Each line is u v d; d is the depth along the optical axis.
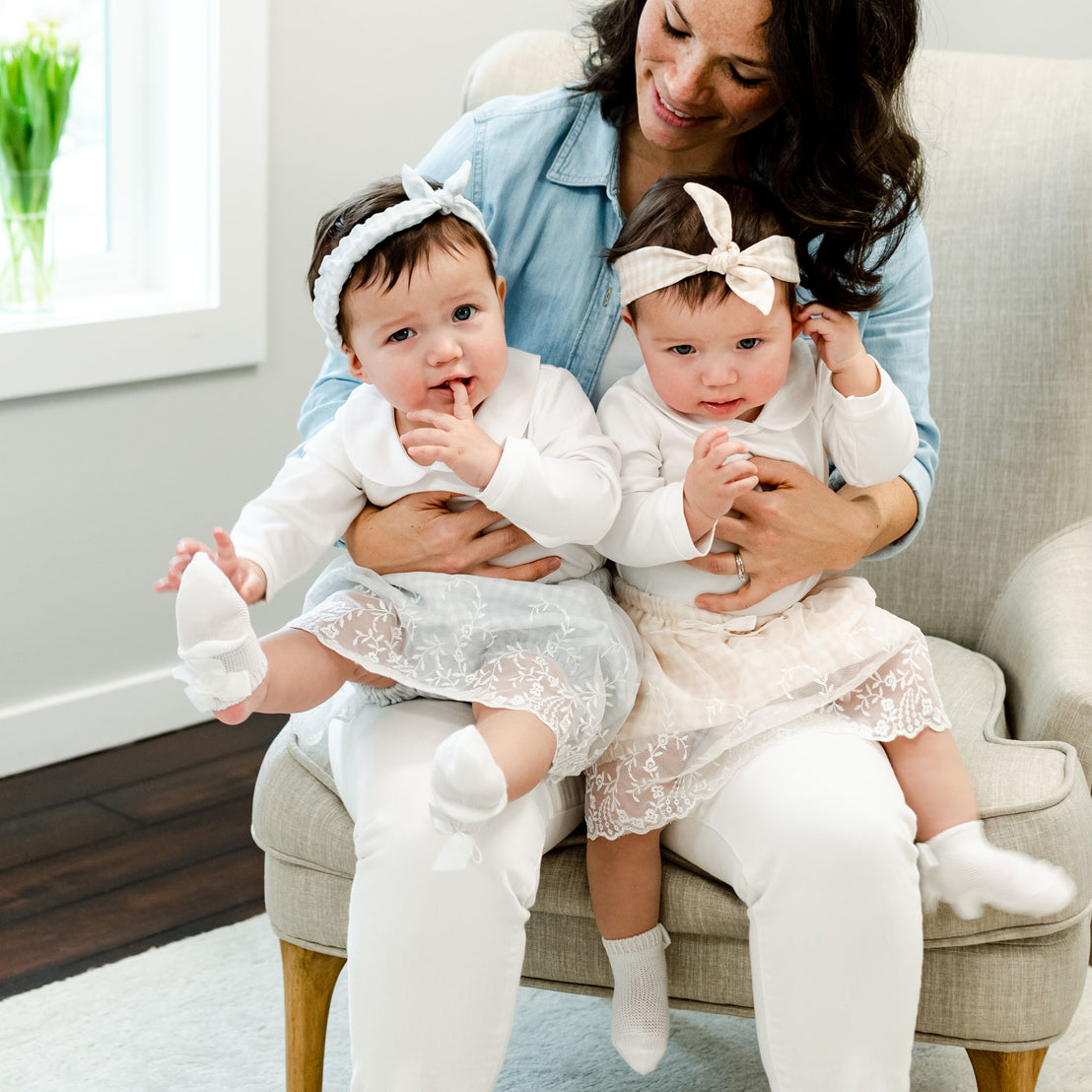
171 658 2.50
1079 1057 1.63
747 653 1.27
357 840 1.18
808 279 1.32
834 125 1.27
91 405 2.28
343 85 2.50
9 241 2.23
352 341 1.27
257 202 2.39
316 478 1.30
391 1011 1.14
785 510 1.27
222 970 1.82
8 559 2.25
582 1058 1.65
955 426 1.74
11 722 2.29
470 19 2.66
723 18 1.24
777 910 1.17
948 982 1.26
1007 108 1.76
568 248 1.44
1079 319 1.69
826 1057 1.16
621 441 1.31
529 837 1.18
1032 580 1.67
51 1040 1.66
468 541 1.28
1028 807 1.25
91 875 2.04
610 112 1.44
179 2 2.32
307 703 1.23
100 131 2.41
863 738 1.26
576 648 1.23
